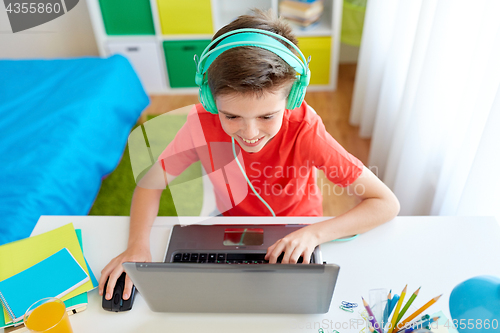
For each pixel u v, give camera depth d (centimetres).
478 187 112
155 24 266
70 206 161
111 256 92
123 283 84
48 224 101
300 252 85
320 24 266
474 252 89
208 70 73
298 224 97
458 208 122
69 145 168
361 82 226
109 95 203
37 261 89
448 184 138
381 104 190
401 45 168
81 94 194
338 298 81
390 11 187
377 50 201
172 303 78
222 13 283
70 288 83
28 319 72
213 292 74
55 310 72
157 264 69
